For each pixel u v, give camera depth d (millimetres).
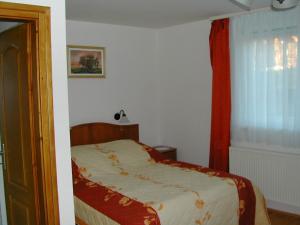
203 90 4395
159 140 5055
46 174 1965
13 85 2201
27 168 2141
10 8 1779
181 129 4746
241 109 3977
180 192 2750
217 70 4043
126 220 2293
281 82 3623
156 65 4973
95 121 4320
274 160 3658
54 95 1981
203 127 4445
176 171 3451
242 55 3896
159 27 4742
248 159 3865
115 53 4473
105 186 3008
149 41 4855
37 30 1880
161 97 4984
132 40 4648
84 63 4160
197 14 3908
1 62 2363
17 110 2182
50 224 1996
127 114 4660
